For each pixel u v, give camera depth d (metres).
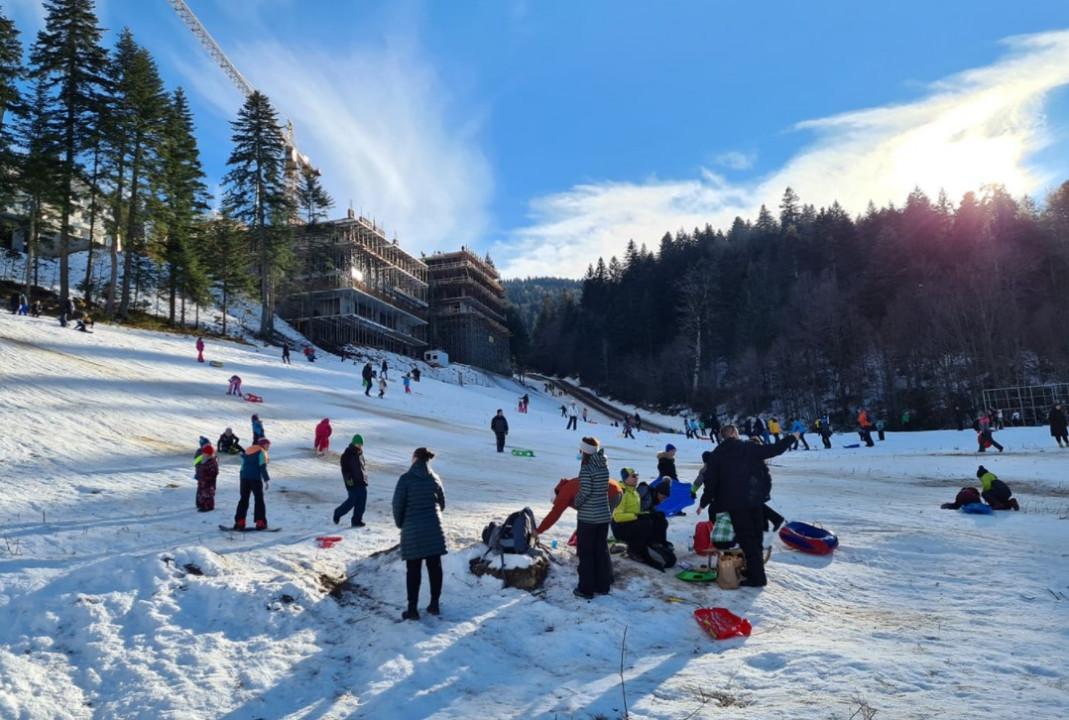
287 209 50.97
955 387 58.00
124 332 35.50
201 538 8.58
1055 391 47.19
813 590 7.40
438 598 6.29
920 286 68.50
